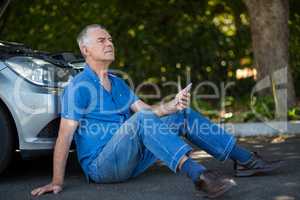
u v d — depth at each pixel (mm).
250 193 6348
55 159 6672
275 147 9758
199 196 6328
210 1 17000
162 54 17141
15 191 6941
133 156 6625
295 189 6492
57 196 6512
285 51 13000
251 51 16922
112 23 17125
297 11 16484
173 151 6078
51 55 8312
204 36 17125
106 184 7020
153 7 17203
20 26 16734
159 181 7160
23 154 7316
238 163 7098
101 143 6793
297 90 16141
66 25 16953
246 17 16734
